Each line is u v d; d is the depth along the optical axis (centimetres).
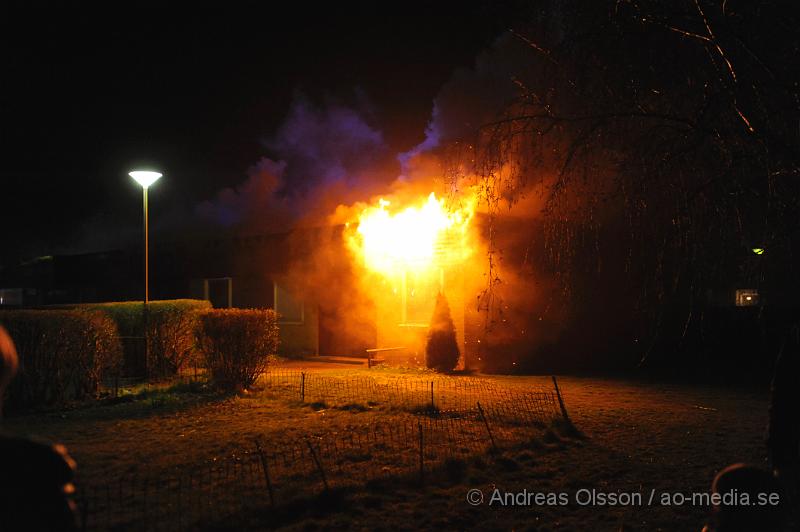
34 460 188
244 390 1118
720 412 961
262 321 1159
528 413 916
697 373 1422
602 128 538
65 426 880
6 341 208
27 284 2823
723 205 496
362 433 805
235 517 534
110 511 546
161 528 511
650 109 532
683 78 543
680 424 873
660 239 538
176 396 1084
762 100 448
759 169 462
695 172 515
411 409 939
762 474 245
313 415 918
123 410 988
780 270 495
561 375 1388
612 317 1513
